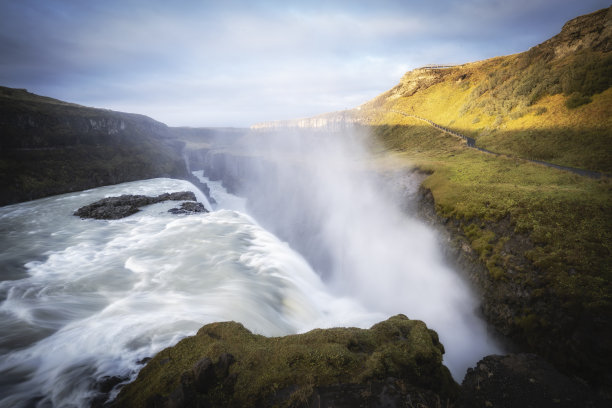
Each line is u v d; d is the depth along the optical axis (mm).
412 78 110062
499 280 17312
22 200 48750
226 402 7961
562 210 19781
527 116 47156
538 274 15766
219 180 110438
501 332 16016
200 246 28031
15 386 10578
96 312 16250
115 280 20609
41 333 14062
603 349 11477
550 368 10148
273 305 18703
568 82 44875
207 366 8359
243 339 10750
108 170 67625
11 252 26047
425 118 83375
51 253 26047
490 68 85938
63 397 10078
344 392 8281
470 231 22031
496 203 23016
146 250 26828
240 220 38719
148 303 17109
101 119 81688
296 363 9281
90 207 41469
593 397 8922
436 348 10430
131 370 11320
